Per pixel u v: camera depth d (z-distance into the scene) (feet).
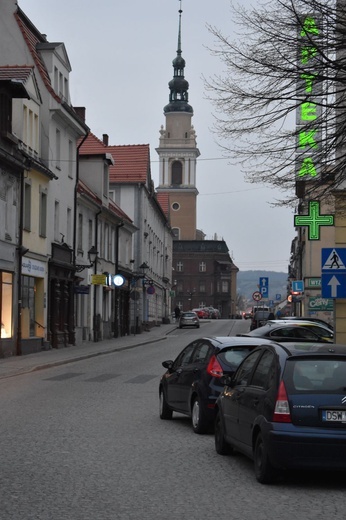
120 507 28.55
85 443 42.60
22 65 128.88
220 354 48.16
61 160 142.72
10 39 136.67
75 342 152.97
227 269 560.20
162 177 560.61
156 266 296.92
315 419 31.94
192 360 51.65
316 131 54.70
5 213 111.86
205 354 49.75
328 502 30.07
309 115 55.62
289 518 27.37
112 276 189.47
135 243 237.45
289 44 52.49
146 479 33.60
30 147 127.34
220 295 556.92
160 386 55.42
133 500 29.68
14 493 30.60
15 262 116.16
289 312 285.23
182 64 562.25
